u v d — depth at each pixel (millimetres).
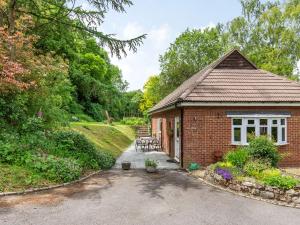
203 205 8219
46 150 12484
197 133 14500
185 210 7742
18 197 8555
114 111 55188
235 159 11594
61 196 8820
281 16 34688
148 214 7359
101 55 48656
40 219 6828
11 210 7418
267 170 10031
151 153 21203
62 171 10508
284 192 8617
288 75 34281
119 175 12469
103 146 19828
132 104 67562
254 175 9984
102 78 47750
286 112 15031
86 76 40625
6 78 12156
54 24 15305
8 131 12672
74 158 12766
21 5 14422
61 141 13867
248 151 12070
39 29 15789
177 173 13188
